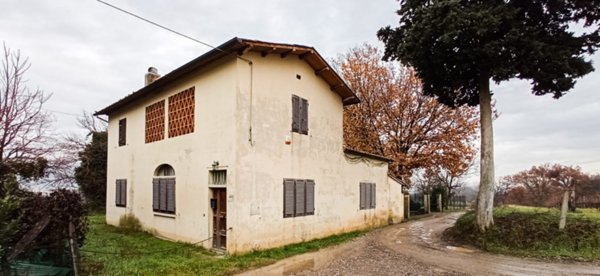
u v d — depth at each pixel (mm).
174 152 12344
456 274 8148
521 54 10547
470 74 13039
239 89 10078
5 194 6684
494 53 10570
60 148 12320
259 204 10383
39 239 6832
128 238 12477
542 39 10836
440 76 13070
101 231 14336
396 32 12805
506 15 10242
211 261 8883
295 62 12164
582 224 11117
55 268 6594
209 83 11008
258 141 10500
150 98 14133
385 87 24766
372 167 17234
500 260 9609
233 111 10016
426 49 11578
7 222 6352
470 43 11273
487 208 12156
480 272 8320
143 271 7785
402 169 23875
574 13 11039
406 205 22672
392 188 19203
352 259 9672
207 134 10883
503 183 36094
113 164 16859
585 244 10305
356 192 15633
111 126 17422
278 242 10945
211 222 10602
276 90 11273
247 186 10062
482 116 12578
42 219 6762
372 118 24938
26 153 9117
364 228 16094
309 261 9398
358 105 25031
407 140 24031
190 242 11180
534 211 13742
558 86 11094
